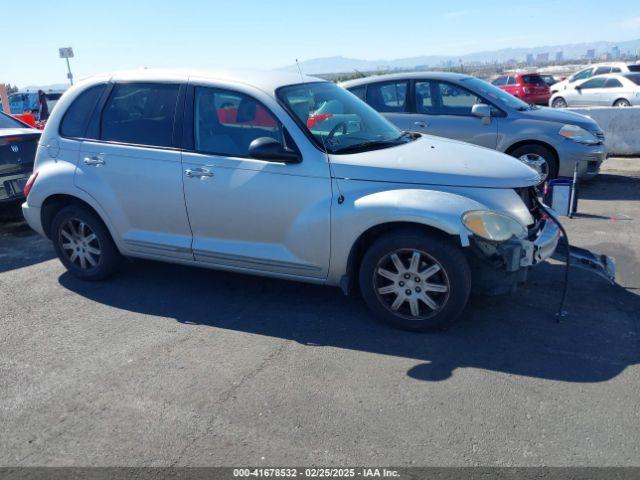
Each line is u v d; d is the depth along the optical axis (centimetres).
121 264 535
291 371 365
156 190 466
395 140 470
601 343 388
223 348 399
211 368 372
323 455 287
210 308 466
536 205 434
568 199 477
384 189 402
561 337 398
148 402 337
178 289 508
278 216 428
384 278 416
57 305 484
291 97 447
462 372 358
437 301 404
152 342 411
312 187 415
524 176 411
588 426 301
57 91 2003
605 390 333
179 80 468
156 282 527
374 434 301
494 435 297
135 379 362
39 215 525
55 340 420
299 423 312
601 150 779
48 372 375
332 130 444
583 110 1110
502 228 381
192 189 452
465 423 307
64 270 570
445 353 382
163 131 467
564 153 766
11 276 559
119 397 343
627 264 529
